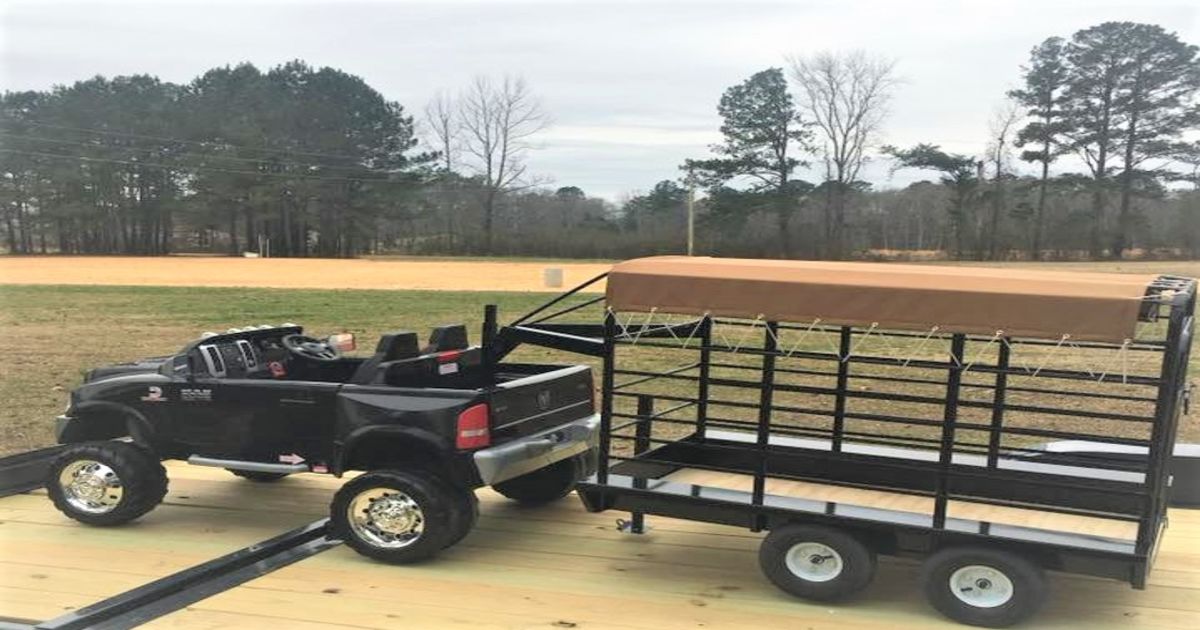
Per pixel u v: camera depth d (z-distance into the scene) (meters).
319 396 5.38
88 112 82.81
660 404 10.02
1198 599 4.75
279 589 4.85
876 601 4.71
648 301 4.71
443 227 84.62
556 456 5.60
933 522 4.41
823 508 4.65
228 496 6.61
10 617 4.49
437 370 5.79
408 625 4.40
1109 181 65.75
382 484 5.12
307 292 30.31
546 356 13.89
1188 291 4.07
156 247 84.69
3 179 82.06
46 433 8.73
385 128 83.56
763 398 4.70
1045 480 5.17
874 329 4.34
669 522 6.07
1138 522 4.13
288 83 86.75
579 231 82.81
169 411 5.74
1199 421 8.88
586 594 4.80
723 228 73.50
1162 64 63.84
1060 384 11.12
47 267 51.75
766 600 4.73
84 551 5.45
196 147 82.38
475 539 5.70
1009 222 68.50
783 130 72.44
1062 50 66.75
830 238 72.19
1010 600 4.28
